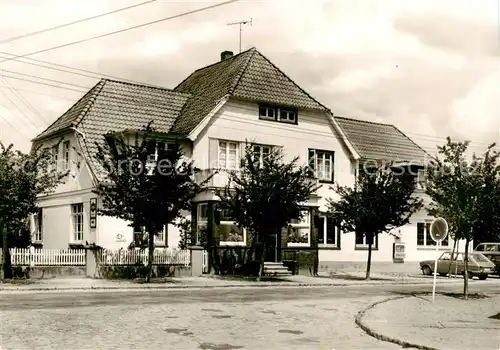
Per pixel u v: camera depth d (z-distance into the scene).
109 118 34.66
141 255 31.05
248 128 36.53
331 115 39.44
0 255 27.70
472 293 24.69
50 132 36.56
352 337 13.43
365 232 33.66
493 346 11.74
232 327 14.52
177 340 12.52
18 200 26.27
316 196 36.81
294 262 35.72
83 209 33.12
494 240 43.94
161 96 38.22
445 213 22.52
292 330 14.29
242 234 34.78
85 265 29.98
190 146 34.69
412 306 19.06
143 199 27.02
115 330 13.65
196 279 30.41
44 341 12.11
